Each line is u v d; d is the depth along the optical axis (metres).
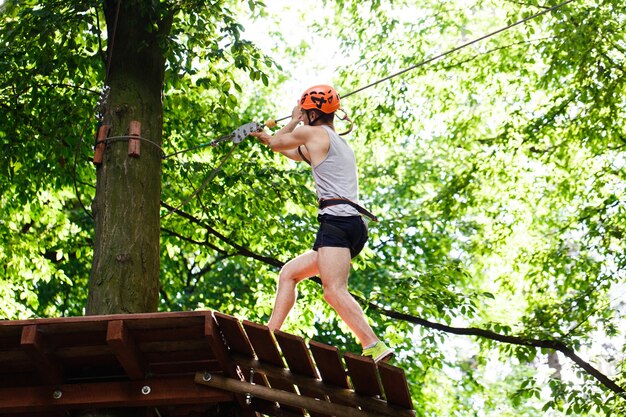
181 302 14.77
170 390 5.48
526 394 10.98
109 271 6.33
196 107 10.98
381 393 5.29
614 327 11.23
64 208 13.22
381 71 12.68
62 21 8.14
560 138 12.44
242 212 10.79
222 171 10.69
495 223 12.77
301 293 11.30
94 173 10.63
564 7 11.21
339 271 5.32
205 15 8.66
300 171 12.29
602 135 11.66
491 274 14.95
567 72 11.56
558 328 11.29
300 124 6.04
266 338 5.17
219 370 5.59
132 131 6.82
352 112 12.82
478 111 13.46
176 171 10.73
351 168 5.54
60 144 9.04
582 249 11.95
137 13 7.43
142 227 6.56
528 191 12.69
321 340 15.02
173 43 7.41
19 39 8.88
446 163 15.99
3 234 10.95
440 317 10.93
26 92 9.17
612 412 10.52
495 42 12.78
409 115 12.66
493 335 11.06
